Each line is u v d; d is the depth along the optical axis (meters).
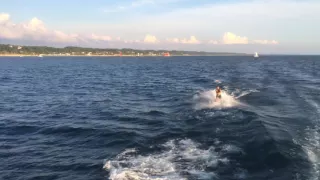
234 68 107.12
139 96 41.56
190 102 33.75
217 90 33.69
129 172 14.55
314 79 59.19
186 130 21.55
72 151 18.31
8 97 41.81
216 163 15.25
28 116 28.81
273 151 15.81
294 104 30.61
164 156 16.55
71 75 83.00
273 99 34.03
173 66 133.00
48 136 21.75
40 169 15.76
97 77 76.31
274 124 21.75
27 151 18.53
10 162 16.77
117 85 56.88
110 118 27.14
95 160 16.59
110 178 14.13
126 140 19.80
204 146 17.89
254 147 16.98
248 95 37.28
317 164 14.33
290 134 19.03
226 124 22.45
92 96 42.22
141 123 24.77
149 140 19.62
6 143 20.19
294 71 85.44
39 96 42.75
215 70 97.38
